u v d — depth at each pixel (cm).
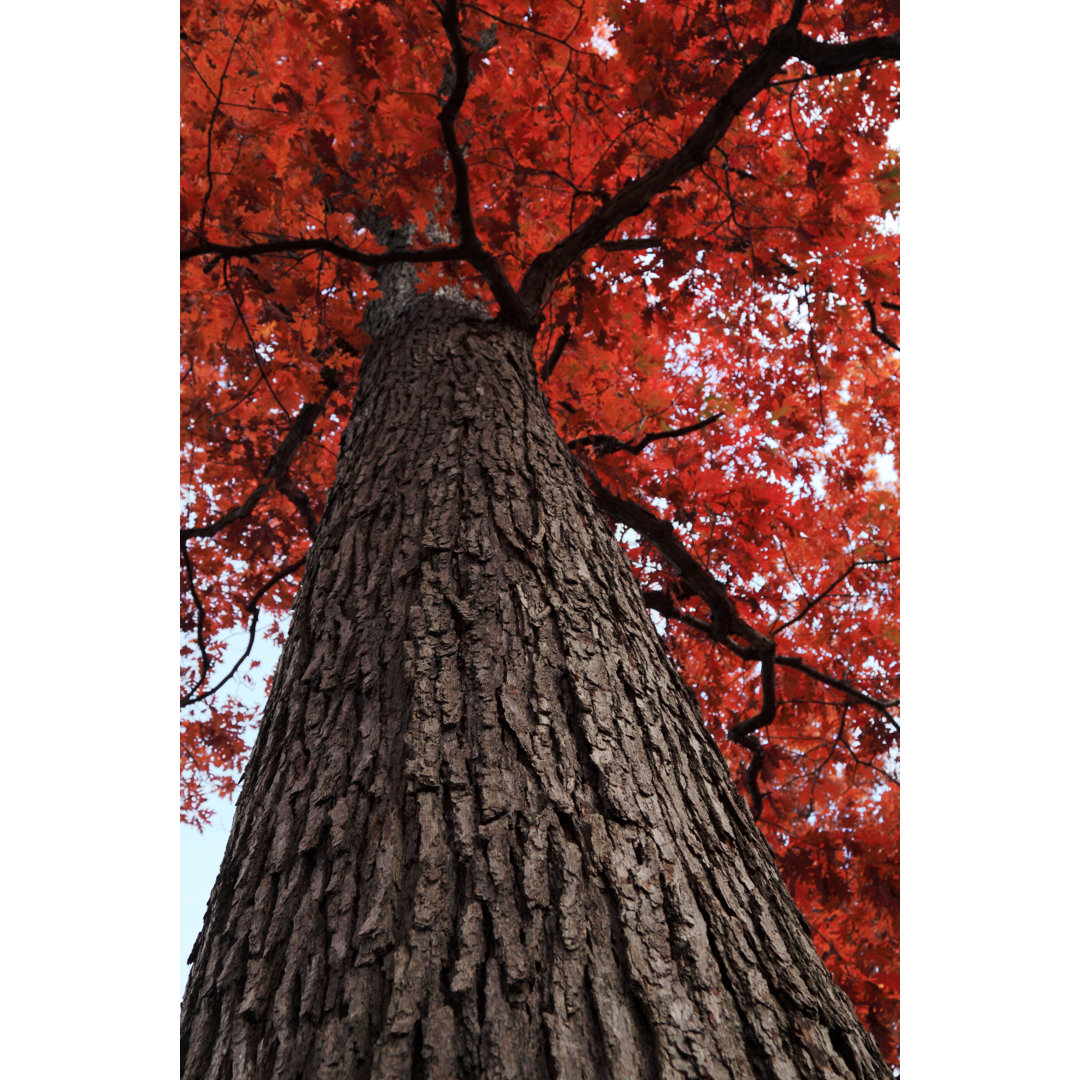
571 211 335
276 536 569
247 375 370
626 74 300
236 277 294
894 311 410
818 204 326
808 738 545
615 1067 82
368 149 275
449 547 171
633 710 139
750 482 437
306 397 318
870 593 507
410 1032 85
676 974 94
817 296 375
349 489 214
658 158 337
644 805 118
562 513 193
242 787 145
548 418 252
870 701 458
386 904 100
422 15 250
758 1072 86
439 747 121
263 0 269
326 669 148
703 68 289
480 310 321
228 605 577
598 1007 88
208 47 259
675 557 418
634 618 171
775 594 532
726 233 363
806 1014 96
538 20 283
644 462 445
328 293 300
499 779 116
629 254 369
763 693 467
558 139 319
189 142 270
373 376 289
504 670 137
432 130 254
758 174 347
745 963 100
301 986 94
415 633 146
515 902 99
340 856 109
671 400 426
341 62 243
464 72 234
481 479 199
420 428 231
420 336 298
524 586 159
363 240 294
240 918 109
